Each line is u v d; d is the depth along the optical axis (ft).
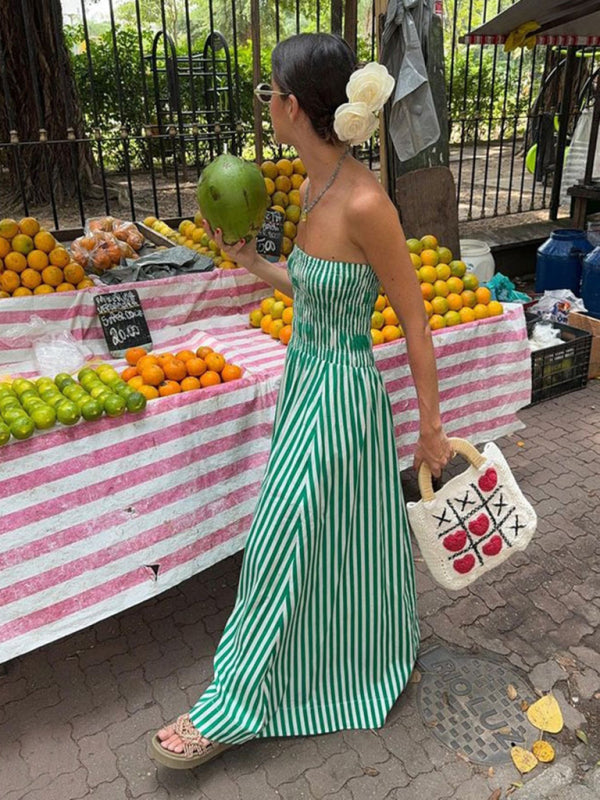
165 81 32.27
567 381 14.89
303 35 5.59
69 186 27.43
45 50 25.77
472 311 10.11
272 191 10.93
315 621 6.68
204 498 7.92
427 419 6.26
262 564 6.24
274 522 6.19
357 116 5.29
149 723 7.47
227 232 7.06
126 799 6.64
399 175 14.83
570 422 13.73
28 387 7.33
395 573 6.97
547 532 10.43
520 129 44.73
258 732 6.79
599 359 15.40
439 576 7.02
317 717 7.11
